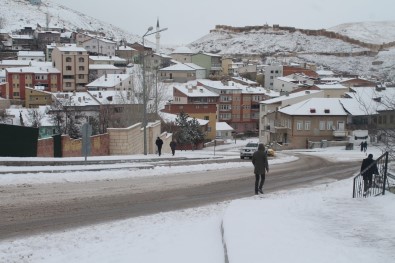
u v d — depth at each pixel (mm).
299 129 74062
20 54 150500
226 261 7918
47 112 76750
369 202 14094
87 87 114625
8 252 9484
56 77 122938
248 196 18031
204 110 97250
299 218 11586
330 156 46969
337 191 18781
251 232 9672
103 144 31188
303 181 24047
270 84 150375
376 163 17000
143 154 34656
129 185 18641
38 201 14492
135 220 12844
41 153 25188
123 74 122625
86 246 10078
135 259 8945
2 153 23328
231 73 160500
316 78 131750
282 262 7461
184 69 137750
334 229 10188
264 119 87938
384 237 9391
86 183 18234
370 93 77438
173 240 10461
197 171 25141
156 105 53125
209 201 16625
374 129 22531
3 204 13812
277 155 47969
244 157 39906
